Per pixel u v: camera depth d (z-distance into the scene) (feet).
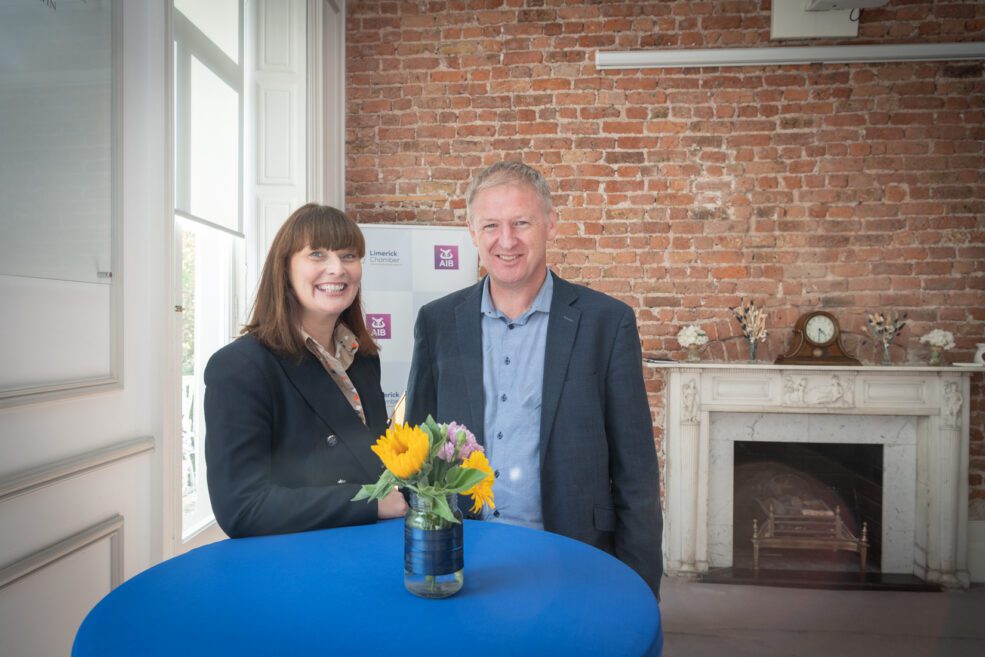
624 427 5.19
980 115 13.43
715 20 13.69
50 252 4.90
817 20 13.28
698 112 13.80
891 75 13.53
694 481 12.96
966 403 12.62
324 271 4.49
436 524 3.12
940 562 12.60
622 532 5.14
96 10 5.49
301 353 4.49
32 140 4.69
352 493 4.16
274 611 2.97
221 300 10.88
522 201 5.04
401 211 14.08
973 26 13.37
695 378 13.00
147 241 6.37
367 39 14.12
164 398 6.46
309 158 11.76
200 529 9.76
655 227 13.85
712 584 12.51
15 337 4.54
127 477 6.03
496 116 14.03
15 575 4.47
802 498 13.82
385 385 13.50
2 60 4.37
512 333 5.42
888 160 13.56
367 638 2.72
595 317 5.29
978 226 13.44
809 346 13.10
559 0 13.94
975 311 13.43
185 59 9.48
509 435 5.25
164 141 6.48
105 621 2.86
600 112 13.91
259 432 4.13
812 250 13.66
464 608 3.04
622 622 2.91
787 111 13.69
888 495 13.30
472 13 14.05
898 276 13.55
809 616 11.09
